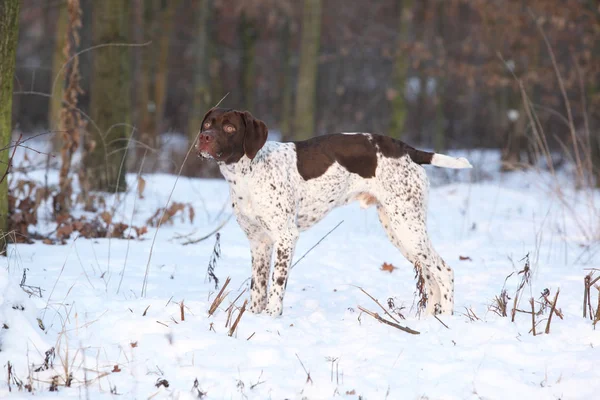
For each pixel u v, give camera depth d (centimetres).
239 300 774
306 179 742
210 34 2597
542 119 2734
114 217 1144
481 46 2436
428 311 759
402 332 672
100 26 1355
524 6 2259
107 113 1341
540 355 617
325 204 761
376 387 550
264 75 3894
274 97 3856
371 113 3569
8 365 536
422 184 763
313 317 724
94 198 1179
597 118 2164
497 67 2341
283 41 3050
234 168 705
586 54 2083
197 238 1086
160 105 2830
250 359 598
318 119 3466
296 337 655
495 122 3212
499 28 2267
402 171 758
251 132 691
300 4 2864
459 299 820
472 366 588
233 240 1094
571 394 548
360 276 938
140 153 1981
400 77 2319
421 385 554
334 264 995
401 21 2330
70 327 639
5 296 600
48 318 653
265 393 534
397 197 755
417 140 3450
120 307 695
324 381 553
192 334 633
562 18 2075
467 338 656
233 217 1285
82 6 3094
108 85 1341
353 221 1338
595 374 569
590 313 707
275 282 723
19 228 964
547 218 1404
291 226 729
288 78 3038
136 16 3058
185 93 3834
